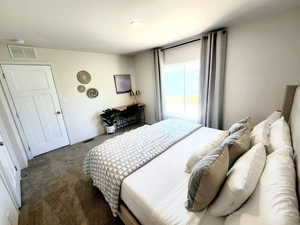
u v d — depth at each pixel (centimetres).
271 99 224
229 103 272
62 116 330
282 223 54
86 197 177
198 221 86
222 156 88
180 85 365
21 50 264
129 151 167
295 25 187
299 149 90
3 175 152
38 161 276
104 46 309
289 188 69
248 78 241
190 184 84
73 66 333
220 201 79
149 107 450
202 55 279
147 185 118
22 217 154
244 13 190
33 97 288
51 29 203
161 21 201
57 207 165
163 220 90
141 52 411
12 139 238
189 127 239
